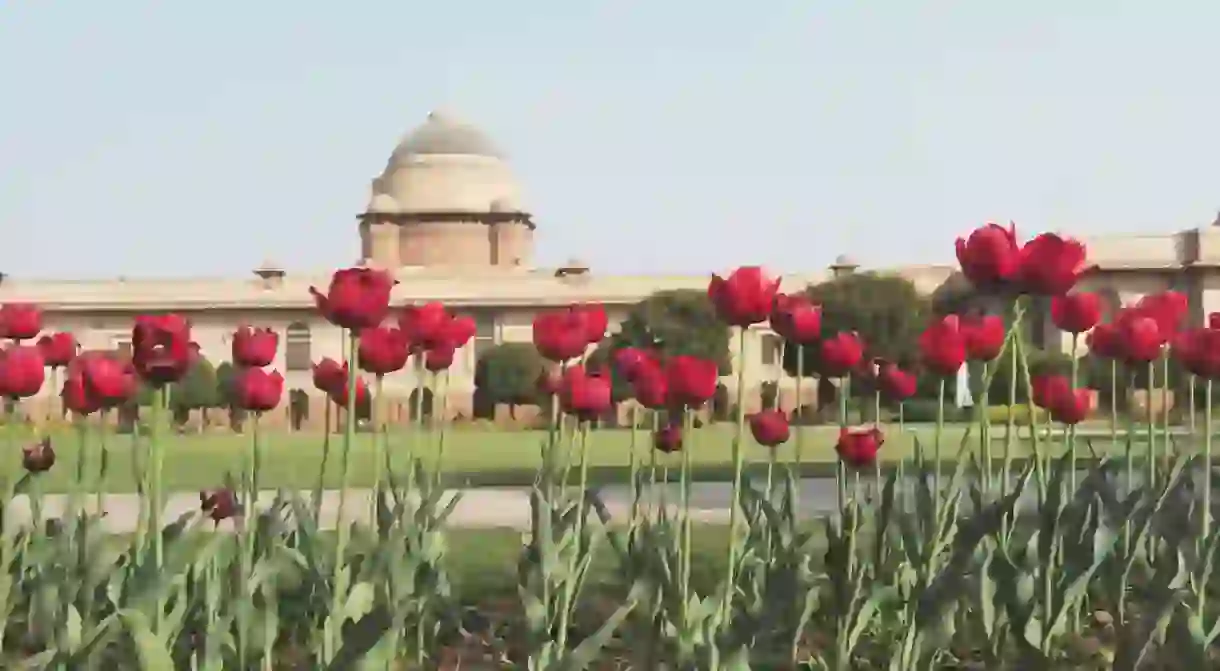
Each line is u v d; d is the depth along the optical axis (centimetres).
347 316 440
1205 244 5041
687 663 434
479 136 6644
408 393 5028
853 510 479
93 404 550
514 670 502
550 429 541
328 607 459
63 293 5459
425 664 543
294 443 3159
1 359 556
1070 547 500
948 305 4800
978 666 546
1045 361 2561
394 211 6412
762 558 601
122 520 1266
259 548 568
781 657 491
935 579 447
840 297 4422
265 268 5509
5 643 552
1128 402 591
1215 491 642
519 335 5441
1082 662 528
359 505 1318
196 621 503
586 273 5462
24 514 1112
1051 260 435
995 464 1418
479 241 6444
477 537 1112
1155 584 487
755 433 596
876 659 538
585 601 684
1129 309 582
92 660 439
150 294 5478
